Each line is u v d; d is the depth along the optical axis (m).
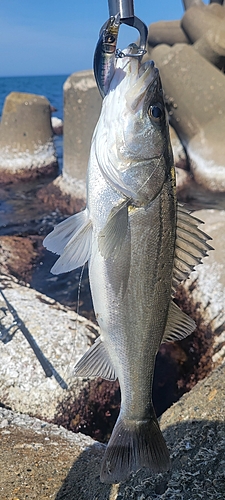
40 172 2.32
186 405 0.56
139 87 0.37
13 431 0.60
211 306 0.89
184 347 0.89
